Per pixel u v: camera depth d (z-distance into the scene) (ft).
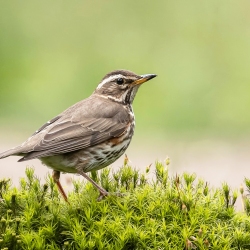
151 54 79.05
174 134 66.13
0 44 79.05
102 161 34.19
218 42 80.64
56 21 84.48
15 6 84.69
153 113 69.77
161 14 85.46
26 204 27.50
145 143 63.10
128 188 30.01
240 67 76.64
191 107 70.38
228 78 74.74
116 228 26.11
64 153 33.01
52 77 75.10
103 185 30.66
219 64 77.20
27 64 77.00
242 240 26.14
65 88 73.87
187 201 27.37
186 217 26.78
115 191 30.12
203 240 26.04
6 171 54.29
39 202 27.66
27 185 29.99
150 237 25.95
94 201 27.58
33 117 69.51
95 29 83.71
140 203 27.43
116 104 36.37
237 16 83.71
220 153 59.88
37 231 26.68
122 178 30.17
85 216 27.22
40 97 72.23
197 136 65.72
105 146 34.14
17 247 25.48
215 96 72.13
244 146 62.80
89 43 81.25
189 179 29.60
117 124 34.94
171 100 70.95
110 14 86.12
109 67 77.15
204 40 80.94
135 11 86.12
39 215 27.07
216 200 28.35
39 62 77.41
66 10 86.48
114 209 27.45
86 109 35.09
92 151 33.63
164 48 80.12
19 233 25.99
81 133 33.65
